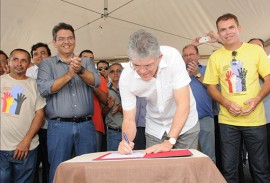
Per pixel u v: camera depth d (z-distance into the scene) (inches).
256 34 204.8
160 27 217.5
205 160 45.8
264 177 92.4
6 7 204.8
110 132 131.3
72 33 99.0
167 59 63.9
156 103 70.0
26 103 99.1
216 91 96.7
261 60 91.4
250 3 181.2
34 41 223.8
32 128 98.5
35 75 124.8
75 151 93.8
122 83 66.2
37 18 212.1
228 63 93.1
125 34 224.2
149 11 207.3
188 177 44.5
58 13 210.4
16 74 100.4
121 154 55.3
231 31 91.9
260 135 90.8
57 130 91.8
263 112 93.0
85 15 211.5
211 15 201.5
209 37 120.0
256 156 92.1
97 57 239.8
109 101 128.4
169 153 52.0
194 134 74.5
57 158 91.0
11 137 96.9
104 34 223.6
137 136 124.5
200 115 113.3
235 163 93.5
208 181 44.7
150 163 45.5
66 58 99.0
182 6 201.0
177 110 63.2
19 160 96.3
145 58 54.4
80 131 93.4
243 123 90.7
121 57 239.5
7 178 96.0
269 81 90.5
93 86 94.7
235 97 91.3
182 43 226.8
